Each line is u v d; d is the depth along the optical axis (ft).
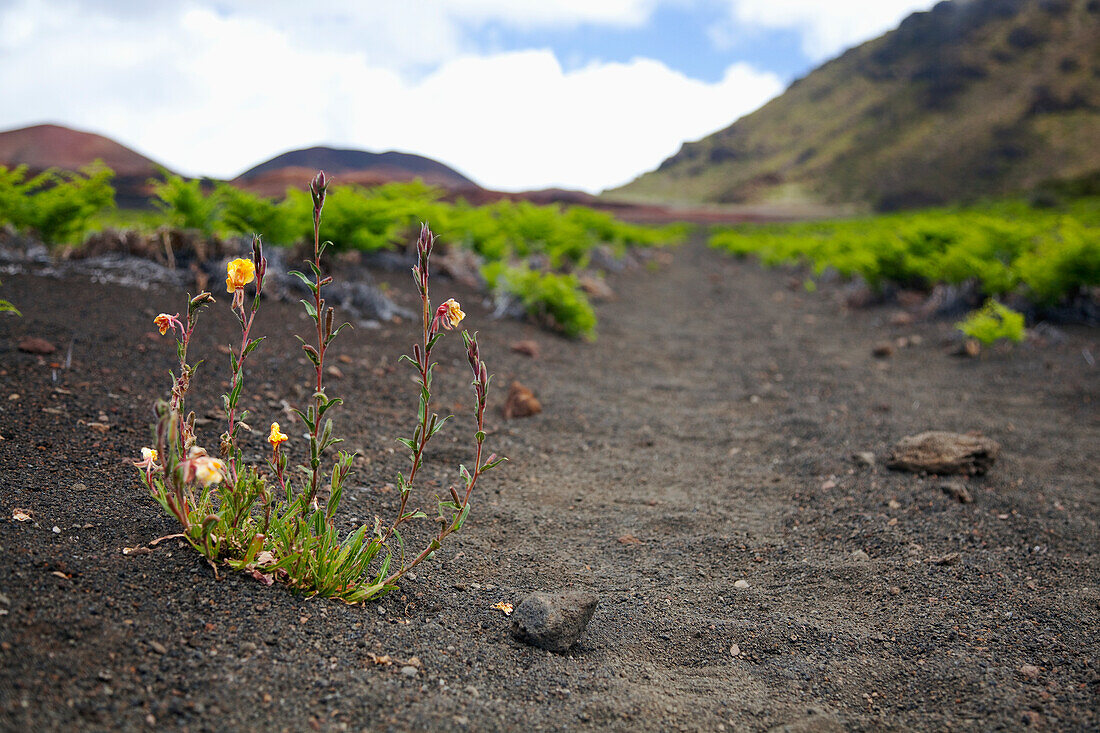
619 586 9.61
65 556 7.01
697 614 8.94
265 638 6.57
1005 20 392.47
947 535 11.19
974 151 301.22
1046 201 131.75
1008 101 332.19
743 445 16.31
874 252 38.32
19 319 15.06
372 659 6.74
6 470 8.82
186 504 7.40
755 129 428.15
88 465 9.50
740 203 317.63
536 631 7.64
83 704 5.20
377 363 18.26
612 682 7.19
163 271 20.86
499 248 34.71
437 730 5.94
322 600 7.41
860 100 407.64
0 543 6.92
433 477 12.48
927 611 8.96
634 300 41.57
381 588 7.70
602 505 12.51
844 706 7.09
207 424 12.12
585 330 26.81
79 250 21.45
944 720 6.82
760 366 25.05
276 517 7.75
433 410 16.12
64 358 13.58
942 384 22.00
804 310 39.65
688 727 6.56
